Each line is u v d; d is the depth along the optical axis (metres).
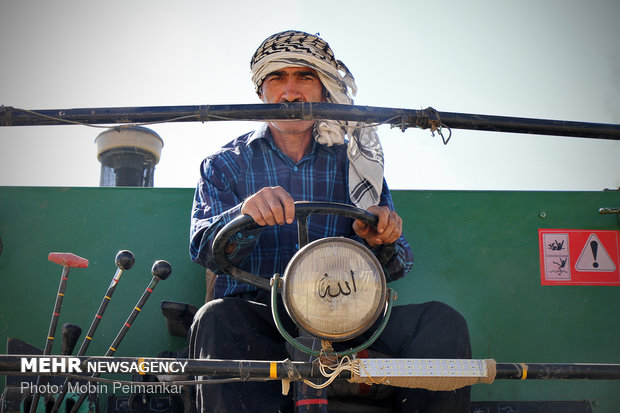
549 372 2.00
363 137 3.07
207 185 2.95
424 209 3.47
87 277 3.30
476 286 3.38
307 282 1.90
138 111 2.25
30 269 3.28
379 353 2.53
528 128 2.39
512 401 3.18
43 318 3.22
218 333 2.33
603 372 2.02
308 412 2.04
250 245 2.50
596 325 3.36
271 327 2.55
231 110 2.25
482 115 2.38
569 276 3.42
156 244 3.37
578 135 2.46
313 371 1.93
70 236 3.34
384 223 2.29
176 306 2.90
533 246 3.45
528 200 3.51
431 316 2.54
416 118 2.32
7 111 2.22
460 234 3.45
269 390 2.29
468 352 2.46
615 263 3.44
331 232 2.96
